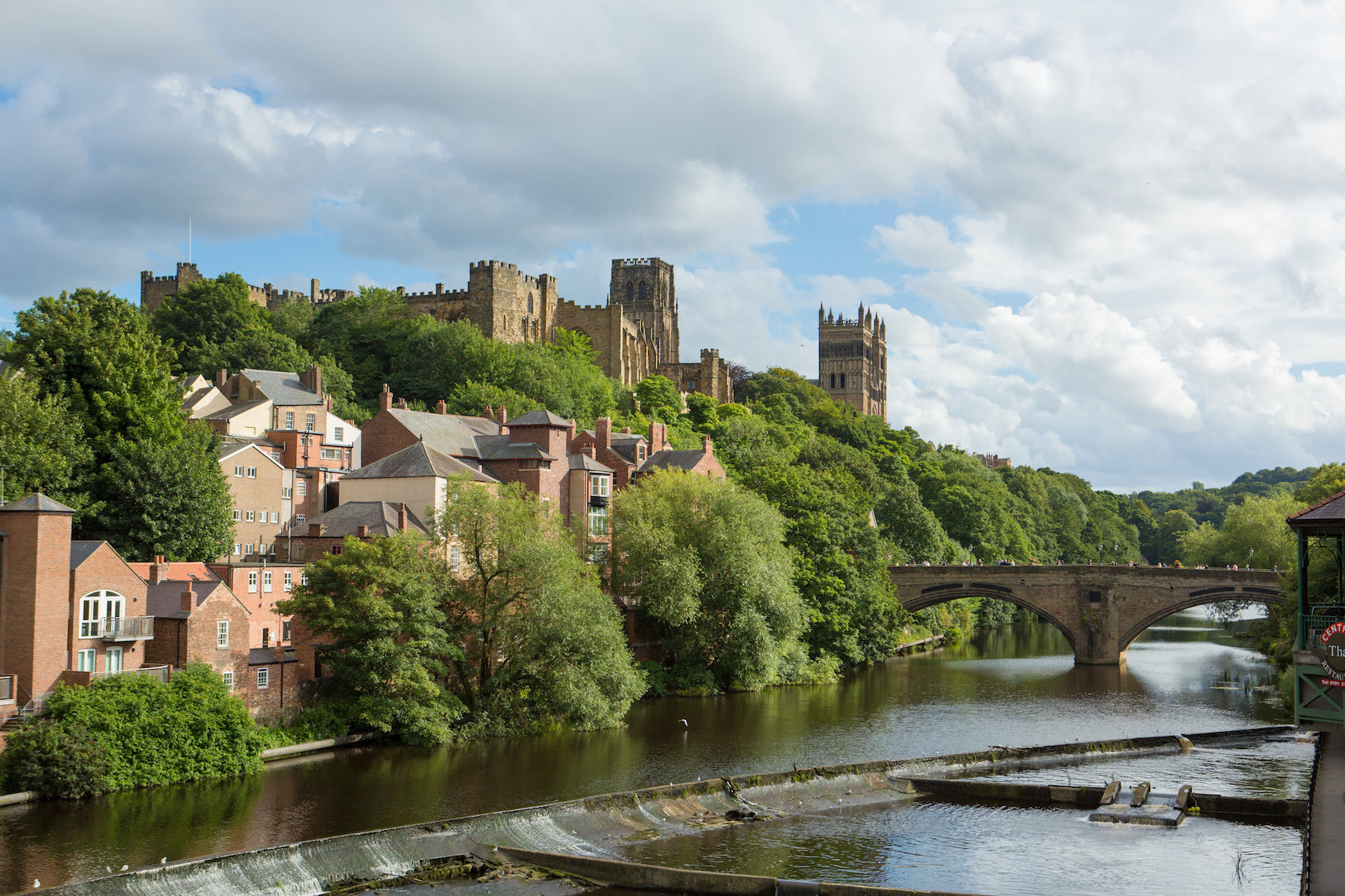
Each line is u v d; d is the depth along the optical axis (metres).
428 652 84.31
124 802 62.97
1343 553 51.47
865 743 83.38
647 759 76.50
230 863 51.09
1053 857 56.91
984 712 98.38
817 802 67.88
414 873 54.31
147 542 90.75
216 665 74.94
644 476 121.94
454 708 83.19
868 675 125.25
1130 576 134.50
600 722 87.50
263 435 132.75
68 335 98.75
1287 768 76.06
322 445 135.12
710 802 66.31
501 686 87.75
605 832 61.03
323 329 199.38
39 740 63.06
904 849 58.47
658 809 64.56
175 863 50.81
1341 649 47.12
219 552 97.75
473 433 124.19
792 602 110.69
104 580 71.31
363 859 54.34
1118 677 124.06
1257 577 127.00
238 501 116.06
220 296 187.00
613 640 88.75
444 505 100.62
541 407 164.25
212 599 75.06
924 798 69.44
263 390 137.25
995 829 62.03
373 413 165.62
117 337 101.50
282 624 91.19
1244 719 94.88
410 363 185.62
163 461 92.94
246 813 61.34
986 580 141.12
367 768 72.44
